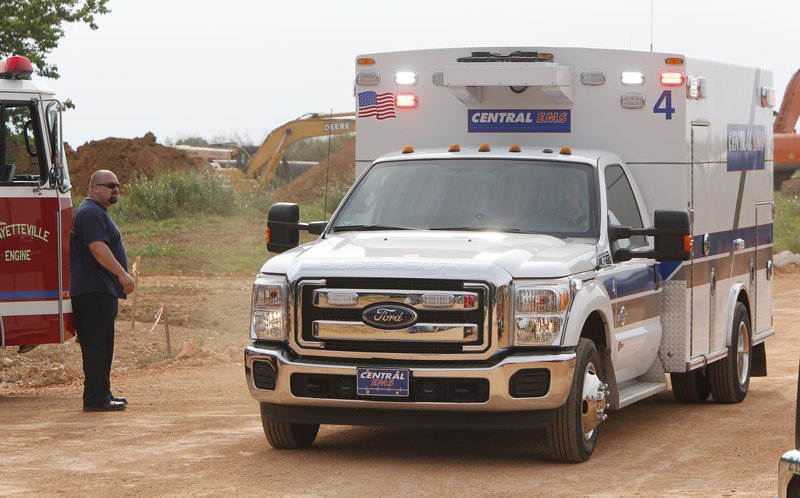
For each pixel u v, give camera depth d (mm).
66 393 14203
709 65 12125
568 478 8758
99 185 12203
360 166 12250
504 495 8188
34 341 13242
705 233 11992
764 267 14352
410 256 9125
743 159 13367
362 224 10516
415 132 12039
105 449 10070
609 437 10695
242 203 44906
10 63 13109
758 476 8734
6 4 34688
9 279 13109
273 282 9375
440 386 8891
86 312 12211
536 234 10078
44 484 8695
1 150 13133
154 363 16812
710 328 12242
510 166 10641
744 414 12188
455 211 10398
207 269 31250
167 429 11117
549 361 8828
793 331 20531
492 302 8812
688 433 10898
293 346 9211
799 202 45188
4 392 14391
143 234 37875
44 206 13234
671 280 11438
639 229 10133
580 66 11531
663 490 8266
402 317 8898
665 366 11492
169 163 53750
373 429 11086
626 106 11430
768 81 14352
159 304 23172
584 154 10812
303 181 58781
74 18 35375
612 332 9867
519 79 11148
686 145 11398
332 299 9047
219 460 9547
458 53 11859
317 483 8633
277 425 9766
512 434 10766
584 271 9398
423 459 9555
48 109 13211
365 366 8961
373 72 12125
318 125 58562
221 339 19359
